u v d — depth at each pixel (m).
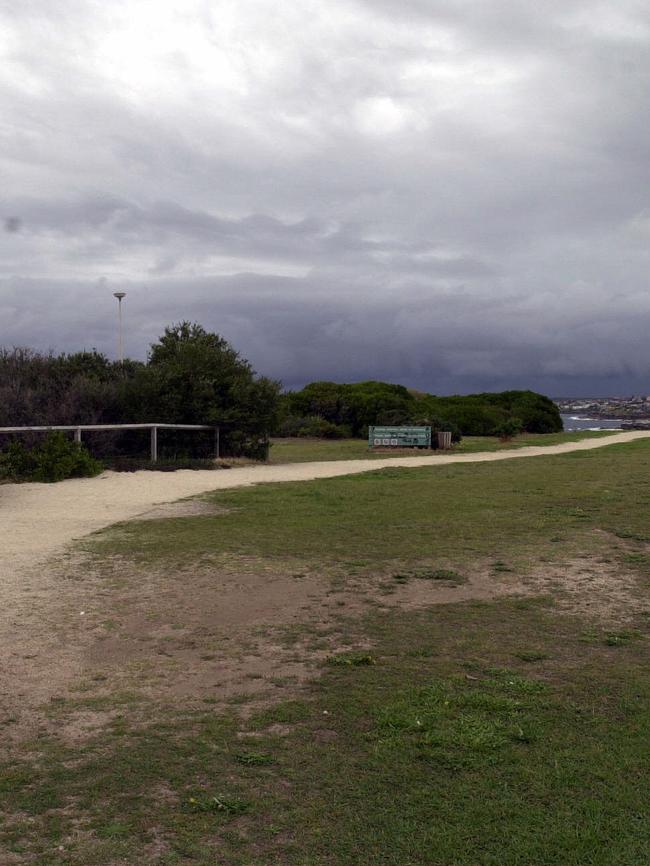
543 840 3.40
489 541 10.52
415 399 51.41
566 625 6.75
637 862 3.25
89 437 22.36
